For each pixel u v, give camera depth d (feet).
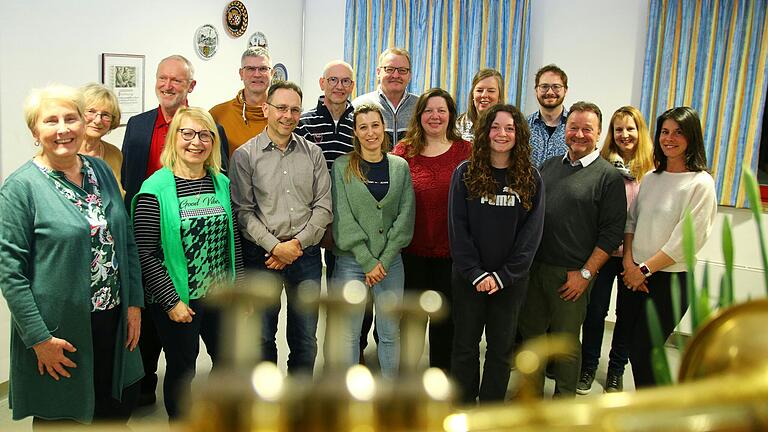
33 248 6.25
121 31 12.06
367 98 11.10
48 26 10.57
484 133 8.30
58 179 6.37
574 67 13.96
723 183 12.49
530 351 1.90
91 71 11.51
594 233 8.92
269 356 8.93
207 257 7.89
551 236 8.99
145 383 9.52
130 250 7.23
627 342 10.08
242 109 11.18
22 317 6.14
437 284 9.89
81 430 1.29
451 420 1.46
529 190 8.31
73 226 6.30
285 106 8.61
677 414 1.62
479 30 14.47
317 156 9.15
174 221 7.57
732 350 1.91
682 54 12.53
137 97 12.62
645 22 13.02
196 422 1.16
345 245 9.12
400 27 15.46
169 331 7.93
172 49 13.35
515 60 14.20
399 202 9.31
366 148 9.16
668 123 8.45
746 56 12.00
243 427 1.15
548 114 10.85
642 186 9.04
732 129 12.30
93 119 8.36
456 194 8.57
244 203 8.81
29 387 6.56
